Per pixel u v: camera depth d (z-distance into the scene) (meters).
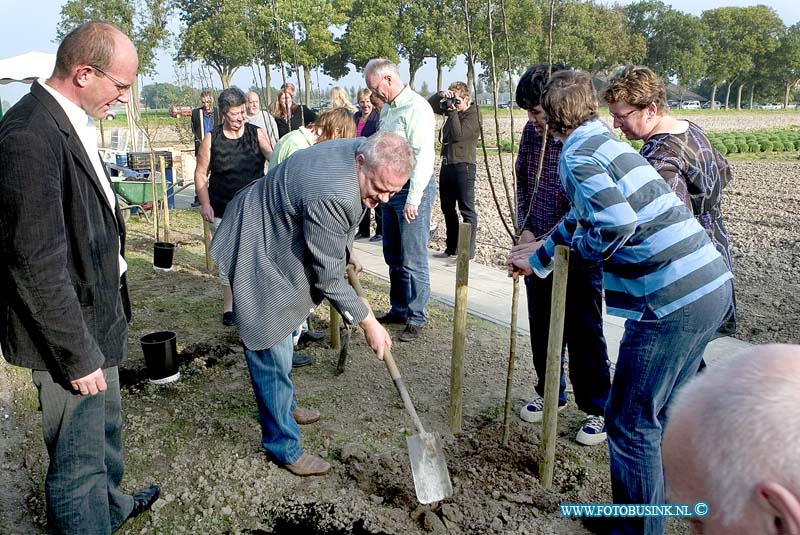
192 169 13.22
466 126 7.26
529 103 3.17
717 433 0.84
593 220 2.45
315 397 4.24
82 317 2.23
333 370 4.66
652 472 2.58
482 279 6.91
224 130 5.36
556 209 3.55
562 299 2.96
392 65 4.86
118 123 24.62
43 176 2.07
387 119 4.98
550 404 3.14
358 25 43.75
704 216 3.17
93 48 2.16
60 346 2.17
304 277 3.04
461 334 3.62
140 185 9.73
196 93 11.52
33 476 3.39
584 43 60.03
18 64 10.12
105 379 2.56
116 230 2.46
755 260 7.98
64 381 2.27
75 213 2.24
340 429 3.86
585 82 2.66
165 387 4.38
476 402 4.18
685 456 0.89
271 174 3.04
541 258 3.07
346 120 4.50
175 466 3.47
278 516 3.09
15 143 2.03
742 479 0.81
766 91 94.31
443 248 8.52
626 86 2.99
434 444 3.12
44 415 2.38
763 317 5.77
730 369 0.90
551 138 3.49
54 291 2.11
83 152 2.26
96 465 2.46
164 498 3.20
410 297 5.19
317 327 5.49
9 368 4.59
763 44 84.00
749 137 28.25
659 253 2.43
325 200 2.77
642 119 3.05
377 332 3.08
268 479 3.37
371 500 3.20
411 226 4.95
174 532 2.97
